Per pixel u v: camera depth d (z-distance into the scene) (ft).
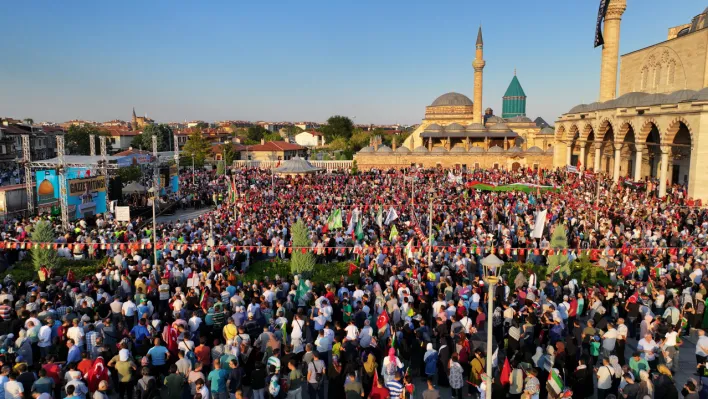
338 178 220.84
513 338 51.13
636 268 74.43
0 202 128.77
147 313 53.57
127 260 77.10
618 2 215.51
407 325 51.96
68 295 60.44
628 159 222.69
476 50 325.42
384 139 489.26
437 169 271.08
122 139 425.69
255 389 42.80
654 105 169.37
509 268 87.15
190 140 315.37
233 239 90.07
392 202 140.26
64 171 117.19
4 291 61.46
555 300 66.80
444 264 77.30
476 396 47.37
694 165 148.15
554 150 271.08
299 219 83.41
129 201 164.35
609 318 64.85
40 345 48.85
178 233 96.37
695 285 66.90
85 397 41.22
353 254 93.40
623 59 240.32
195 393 41.11
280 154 386.11
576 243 95.71
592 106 225.35
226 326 49.62
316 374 44.27
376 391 40.22
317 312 56.18
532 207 131.23
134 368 44.32
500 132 324.19
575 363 48.44
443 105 373.61
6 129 290.76
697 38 181.16
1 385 37.73
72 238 96.07
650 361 50.14
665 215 116.37
